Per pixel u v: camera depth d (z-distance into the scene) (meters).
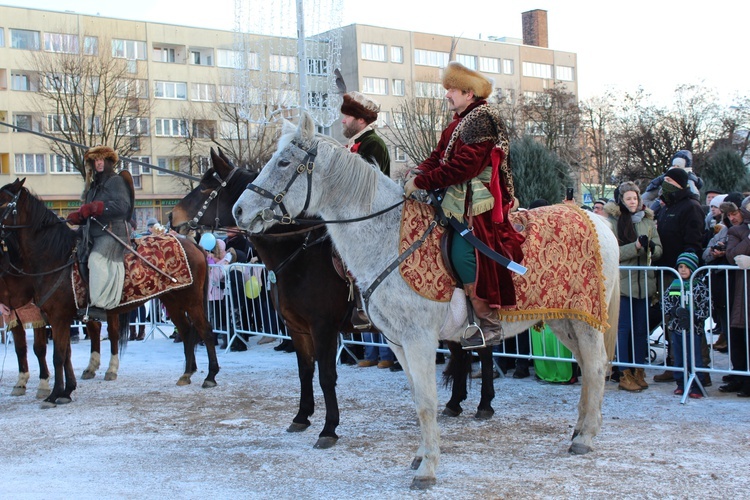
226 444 6.02
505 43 52.66
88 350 11.85
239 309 11.20
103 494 4.84
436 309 4.86
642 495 4.48
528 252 5.18
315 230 5.91
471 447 5.70
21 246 7.71
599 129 38.88
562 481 4.78
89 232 7.87
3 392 8.61
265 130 35.75
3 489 4.98
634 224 7.76
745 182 18.72
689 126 36.25
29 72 38.91
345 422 6.64
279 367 9.67
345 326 6.10
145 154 41.72
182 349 11.64
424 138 32.09
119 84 37.22
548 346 7.97
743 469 4.92
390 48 46.94
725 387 7.34
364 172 5.00
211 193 7.16
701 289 7.07
